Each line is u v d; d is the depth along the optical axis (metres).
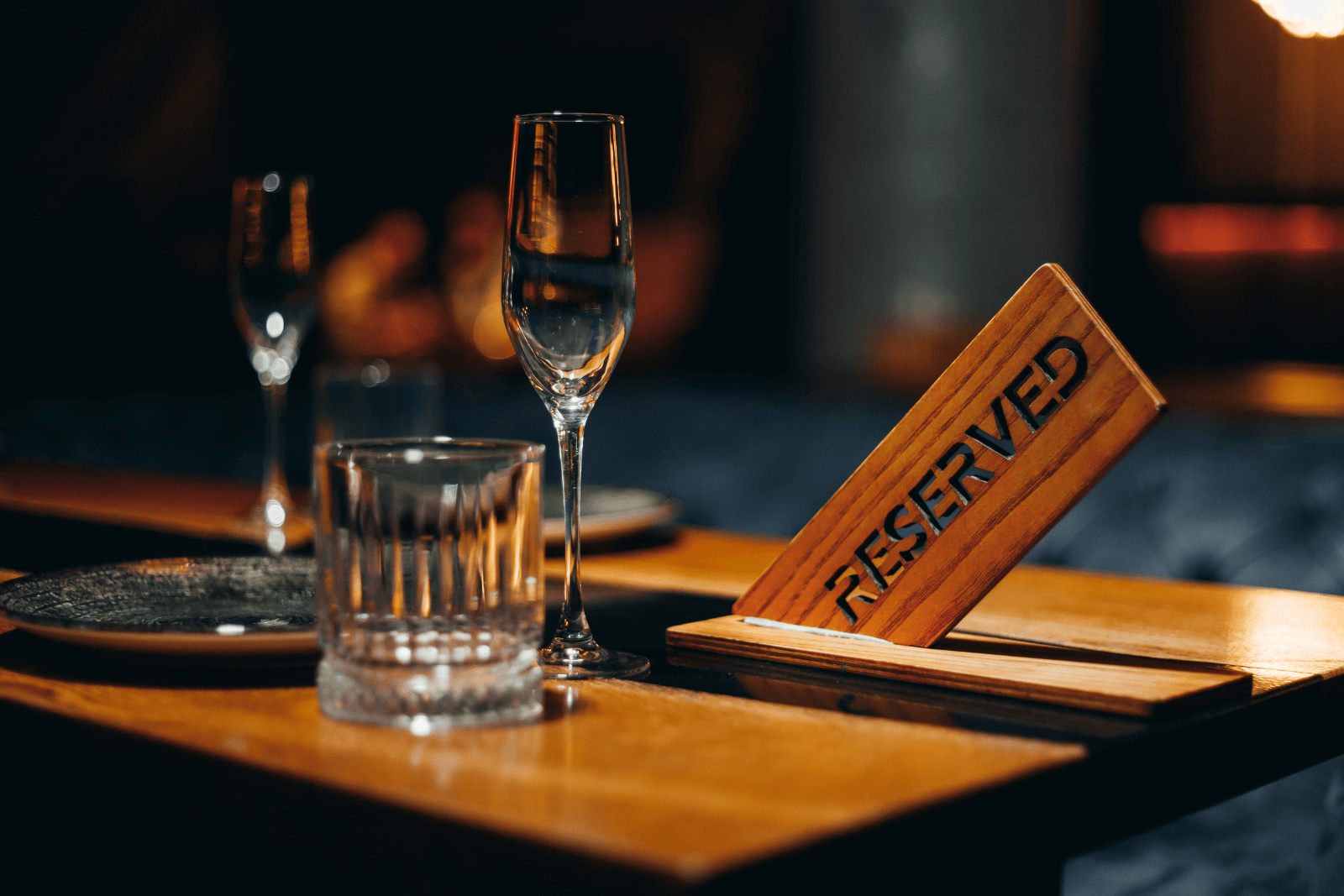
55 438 2.40
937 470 0.78
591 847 0.46
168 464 2.47
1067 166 3.84
